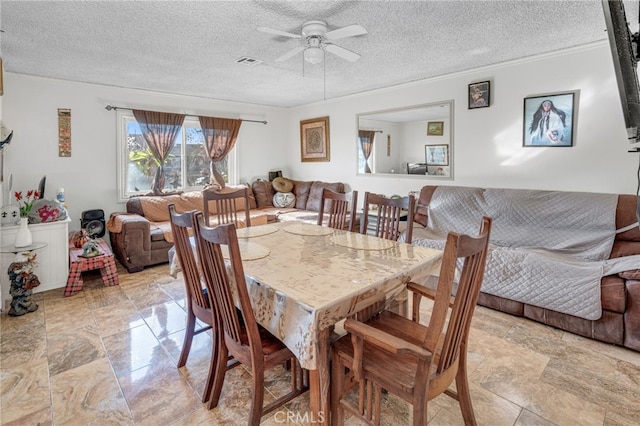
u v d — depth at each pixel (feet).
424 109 13.84
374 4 7.29
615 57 4.69
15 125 12.46
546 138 10.86
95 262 10.77
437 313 3.70
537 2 7.30
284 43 9.46
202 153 17.51
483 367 6.74
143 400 5.84
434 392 4.17
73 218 13.92
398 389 4.12
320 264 5.71
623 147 9.61
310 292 4.54
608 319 7.45
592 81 9.92
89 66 11.53
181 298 10.20
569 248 9.36
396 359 4.62
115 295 10.38
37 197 11.10
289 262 5.82
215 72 12.38
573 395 5.93
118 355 7.20
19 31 8.55
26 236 9.46
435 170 13.71
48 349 7.39
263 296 4.95
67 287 10.25
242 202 17.80
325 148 18.19
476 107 12.24
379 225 8.42
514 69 11.34
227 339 5.40
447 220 11.74
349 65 11.69
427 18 8.01
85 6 7.29
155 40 9.18
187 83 14.03
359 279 5.01
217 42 9.35
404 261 5.86
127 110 14.89
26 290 9.10
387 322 5.62
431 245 10.30
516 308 8.85
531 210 10.24
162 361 7.00
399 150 14.85
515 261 8.73
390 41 9.46
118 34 8.75
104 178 14.55
